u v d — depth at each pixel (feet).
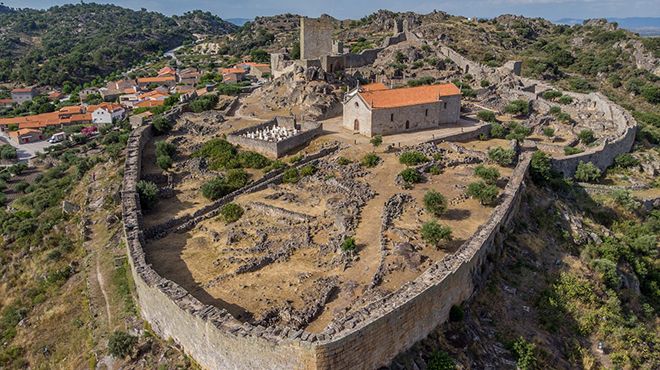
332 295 124.26
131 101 598.34
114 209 202.80
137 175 208.03
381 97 266.98
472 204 180.86
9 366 135.85
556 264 156.46
